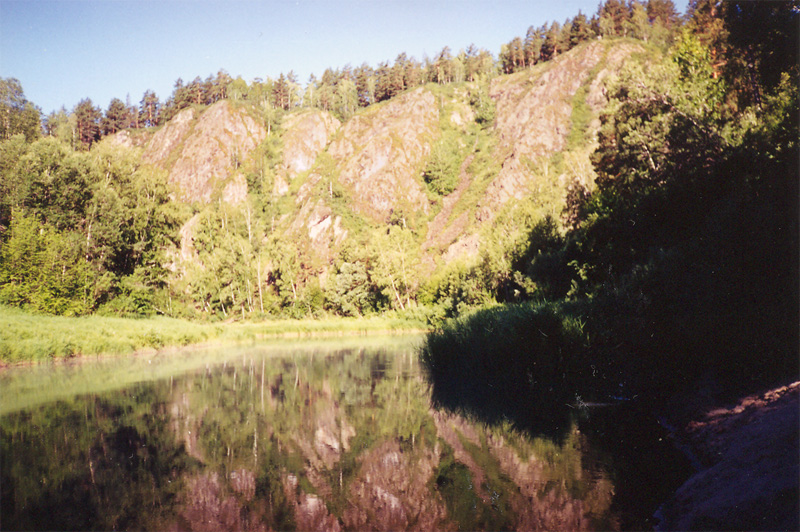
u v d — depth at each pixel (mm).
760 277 9938
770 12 16391
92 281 42062
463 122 134375
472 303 39719
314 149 137375
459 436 9008
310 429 9797
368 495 6277
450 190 113562
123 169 51875
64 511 5836
